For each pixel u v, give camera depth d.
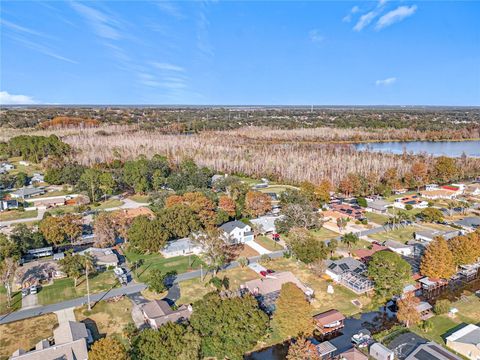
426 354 47.91
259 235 95.19
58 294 65.50
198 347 46.19
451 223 102.88
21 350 47.47
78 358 46.19
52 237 83.19
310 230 99.38
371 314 61.16
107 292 66.44
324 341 53.94
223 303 50.75
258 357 50.31
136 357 43.84
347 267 73.44
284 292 54.53
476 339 50.84
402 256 82.81
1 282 66.12
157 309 57.53
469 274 74.38
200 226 92.56
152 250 81.62
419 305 61.00
